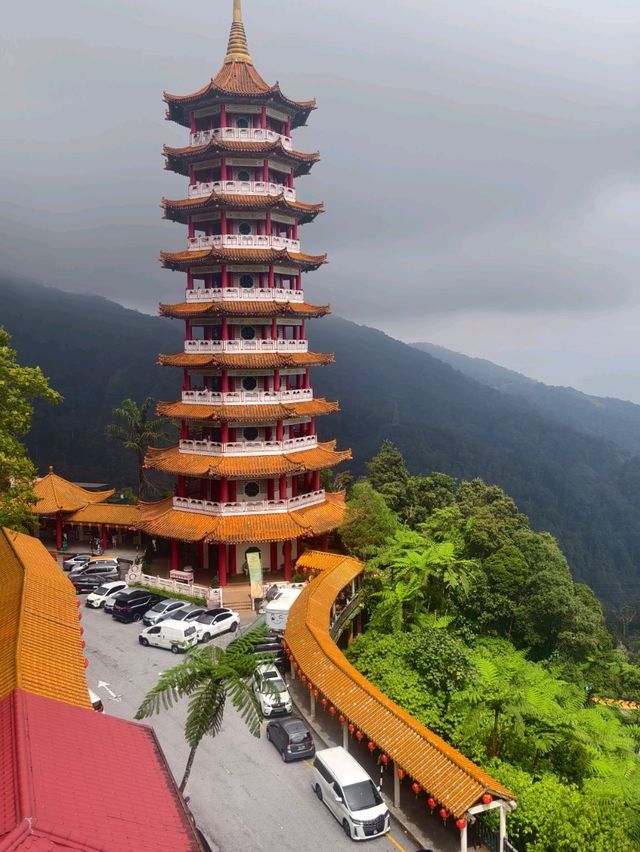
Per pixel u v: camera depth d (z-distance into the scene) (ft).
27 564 142.72
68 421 607.37
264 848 95.66
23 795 57.62
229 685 91.81
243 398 207.00
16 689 78.23
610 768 118.73
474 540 214.48
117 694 135.44
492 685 120.16
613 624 504.43
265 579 203.00
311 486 233.35
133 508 235.40
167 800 68.64
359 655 150.71
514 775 106.93
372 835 97.81
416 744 101.45
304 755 117.70
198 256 206.28
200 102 211.41
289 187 223.30
